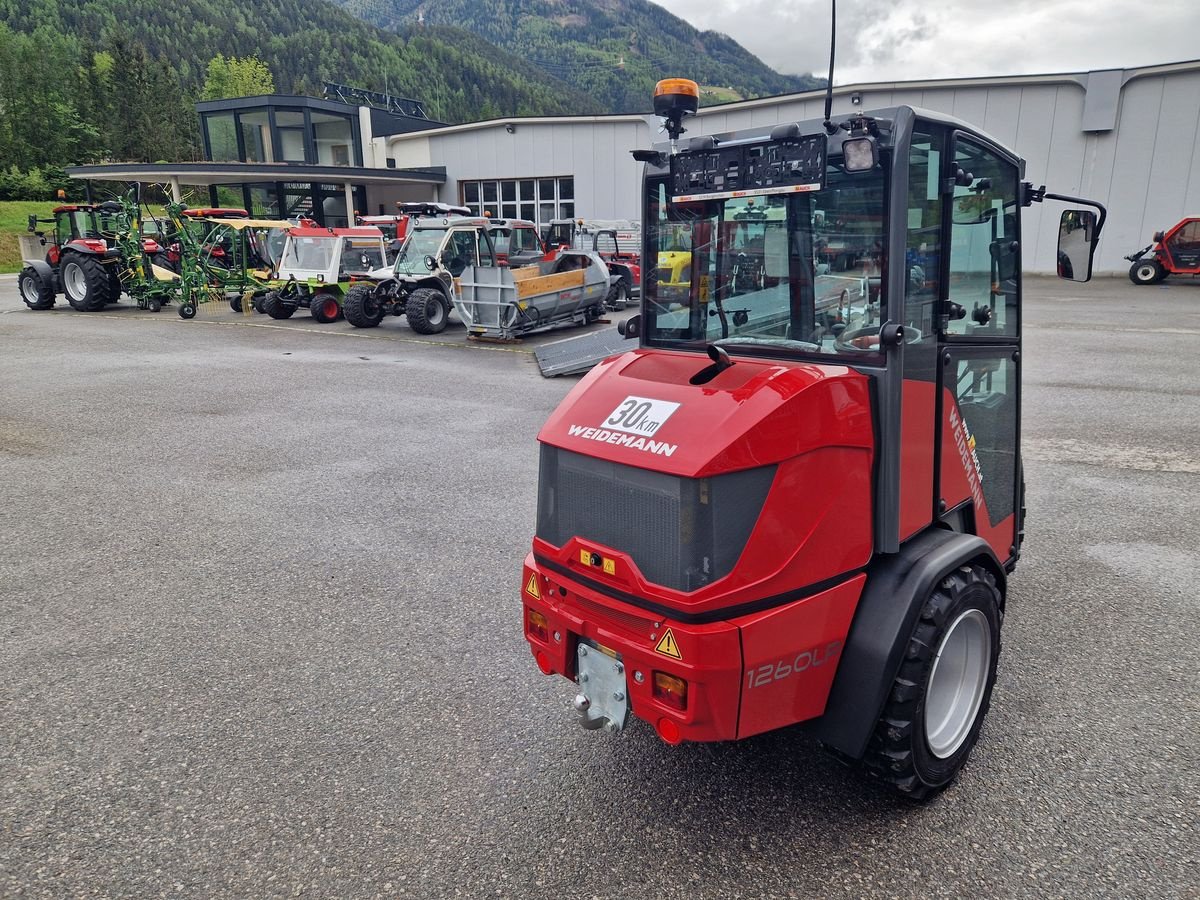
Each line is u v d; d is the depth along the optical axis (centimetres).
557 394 988
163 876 258
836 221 266
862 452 258
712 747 318
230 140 2972
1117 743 313
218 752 322
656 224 323
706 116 2533
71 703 358
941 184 277
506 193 2898
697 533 231
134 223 1845
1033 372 1043
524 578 290
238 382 1077
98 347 1378
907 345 265
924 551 273
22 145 6259
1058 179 2436
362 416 887
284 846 271
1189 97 2252
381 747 323
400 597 458
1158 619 411
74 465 718
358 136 3091
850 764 278
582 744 322
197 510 603
